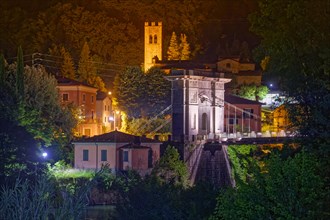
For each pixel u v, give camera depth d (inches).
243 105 5511.8
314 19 1879.9
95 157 4005.9
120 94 6097.4
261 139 4035.4
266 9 2215.8
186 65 6998.0
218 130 4911.4
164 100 5979.3
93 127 5674.2
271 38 2235.5
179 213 1512.1
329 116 1348.4
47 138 3619.6
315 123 1366.9
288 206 1116.5
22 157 2504.9
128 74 6117.1
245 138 4131.4
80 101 5644.7
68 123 4269.2
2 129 2571.4
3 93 3366.1
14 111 3240.7
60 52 7500.0
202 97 4822.8
